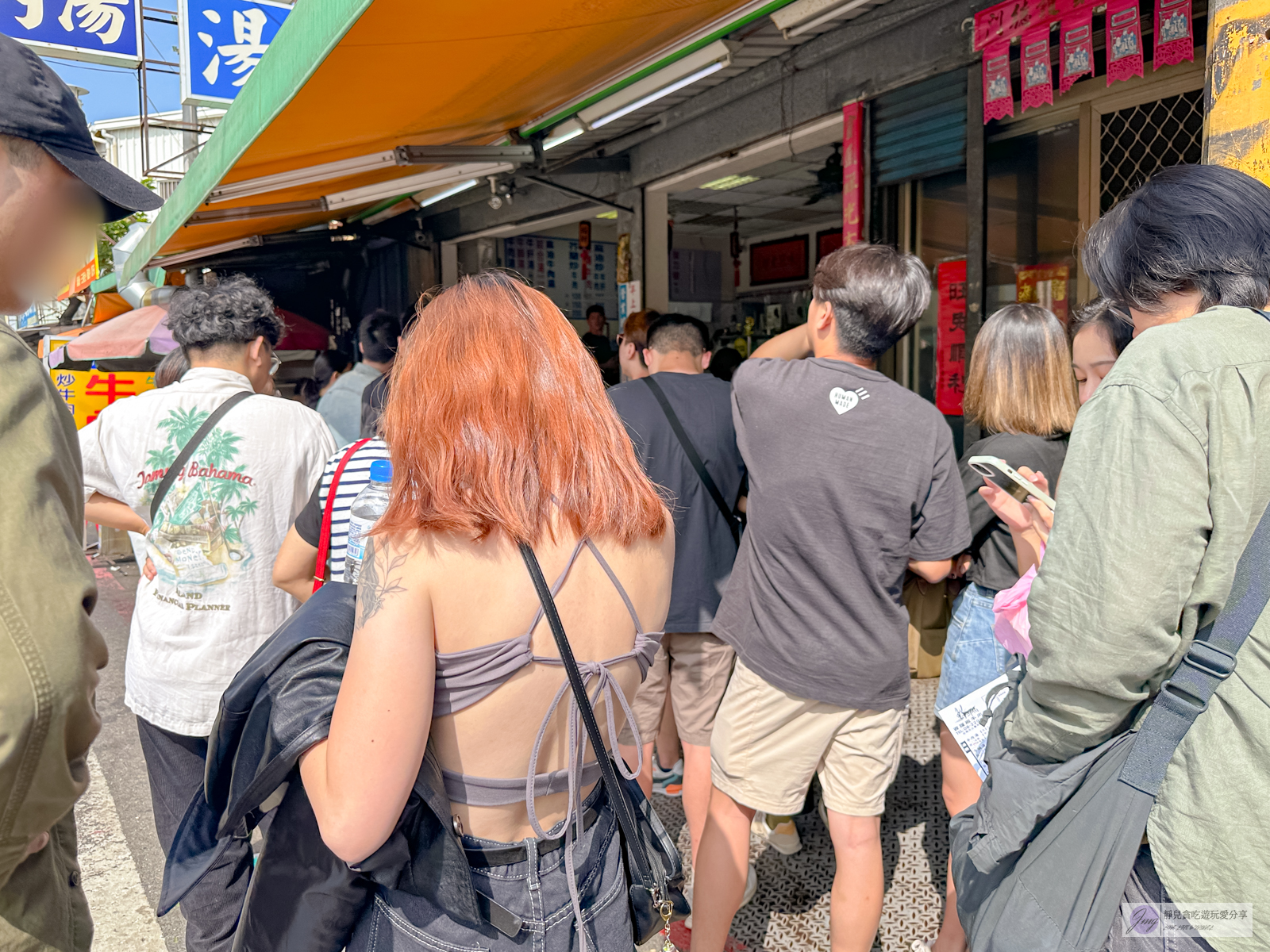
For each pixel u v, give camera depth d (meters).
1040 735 1.19
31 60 0.96
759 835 2.99
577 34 3.20
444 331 1.12
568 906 1.12
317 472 2.21
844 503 1.91
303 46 2.85
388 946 1.10
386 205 6.98
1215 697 1.02
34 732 0.80
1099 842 1.09
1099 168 3.88
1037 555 1.56
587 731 1.10
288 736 1.07
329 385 6.24
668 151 6.41
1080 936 1.09
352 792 0.97
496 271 1.21
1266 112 1.37
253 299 2.22
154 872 2.91
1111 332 2.10
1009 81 3.85
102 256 10.72
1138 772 1.06
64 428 0.95
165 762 2.11
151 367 8.96
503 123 4.64
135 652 2.09
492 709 1.05
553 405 1.11
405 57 3.00
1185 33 3.14
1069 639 1.09
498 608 1.03
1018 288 4.26
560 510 1.09
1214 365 1.05
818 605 1.96
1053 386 2.11
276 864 1.16
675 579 2.58
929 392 4.97
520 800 1.09
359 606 1.02
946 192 4.61
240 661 2.06
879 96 4.77
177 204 4.95
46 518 0.85
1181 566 1.02
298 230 7.98
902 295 1.99
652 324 2.94
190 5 6.65
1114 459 1.08
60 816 0.88
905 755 3.45
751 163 5.92
